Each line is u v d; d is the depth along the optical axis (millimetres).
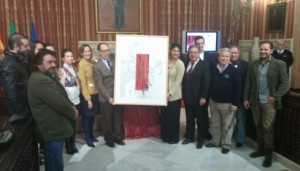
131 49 3562
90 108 3516
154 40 3584
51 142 2287
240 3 5949
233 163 3152
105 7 5734
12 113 2438
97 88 3533
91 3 5660
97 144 3730
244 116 3561
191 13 6105
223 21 6266
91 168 3043
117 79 3537
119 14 5820
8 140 1738
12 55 2430
